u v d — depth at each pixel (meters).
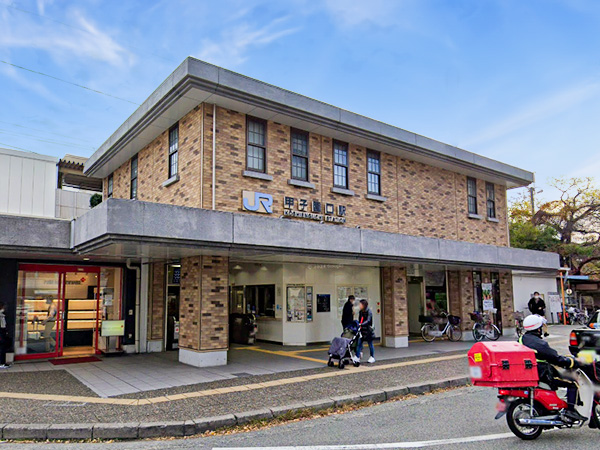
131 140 14.89
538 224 37.81
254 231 10.87
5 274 12.68
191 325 12.27
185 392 8.92
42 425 6.65
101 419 6.98
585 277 30.41
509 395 6.14
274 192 13.17
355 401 8.41
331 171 14.68
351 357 11.90
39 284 13.38
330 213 14.33
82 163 21.16
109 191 18.67
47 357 13.33
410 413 7.78
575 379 6.27
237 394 8.67
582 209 36.81
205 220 10.15
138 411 7.46
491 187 20.75
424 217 17.34
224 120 12.47
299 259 13.84
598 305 34.06
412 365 12.03
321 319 16.61
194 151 12.28
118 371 11.29
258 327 17.39
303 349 15.24
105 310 14.45
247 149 12.83
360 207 15.29
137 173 15.91
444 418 7.40
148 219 9.38
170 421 6.86
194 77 11.21
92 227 9.82
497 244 20.45
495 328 18.23
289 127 13.85
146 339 14.77
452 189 18.70
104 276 14.52
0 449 6.04
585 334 10.34
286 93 12.91
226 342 12.26
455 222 18.56
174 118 13.20
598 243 35.50
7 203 13.67
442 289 19.36
